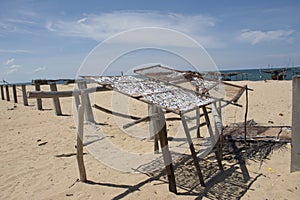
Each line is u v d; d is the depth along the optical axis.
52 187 4.09
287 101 11.15
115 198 3.69
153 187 4.00
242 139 5.83
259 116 8.43
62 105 12.68
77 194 3.84
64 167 4.89
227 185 3.98
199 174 4.00
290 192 3.63
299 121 4.06
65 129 7.78
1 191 4.02
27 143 6.45
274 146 5.46
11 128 8.04
